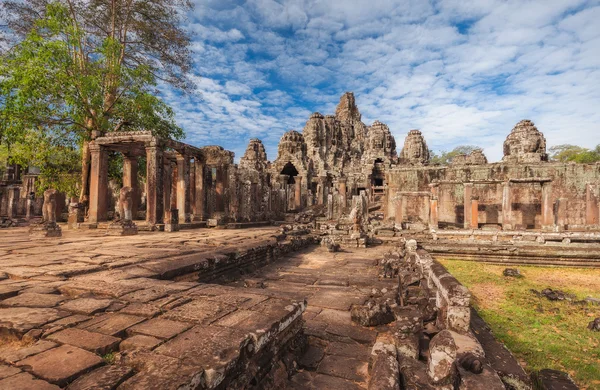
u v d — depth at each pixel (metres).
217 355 2.33
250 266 8.30
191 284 4.42
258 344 2.70
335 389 2.94
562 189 20.53
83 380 2.07
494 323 6.21
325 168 41.06
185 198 16.33
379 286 6.48
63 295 3.89
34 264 5.48
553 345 5.19
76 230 13.27
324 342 3.97
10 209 20.77
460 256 13.12
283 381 2.98
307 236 14.12
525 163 21.20
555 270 11.47
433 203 16.92
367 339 3.99
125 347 2.56
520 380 3.12
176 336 2.69
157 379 1.99
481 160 30.08
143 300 3.62
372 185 37.84
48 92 14.16
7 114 13.62
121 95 17.25
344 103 57.25
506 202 17.17
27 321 2.98
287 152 38.41
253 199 20.64
